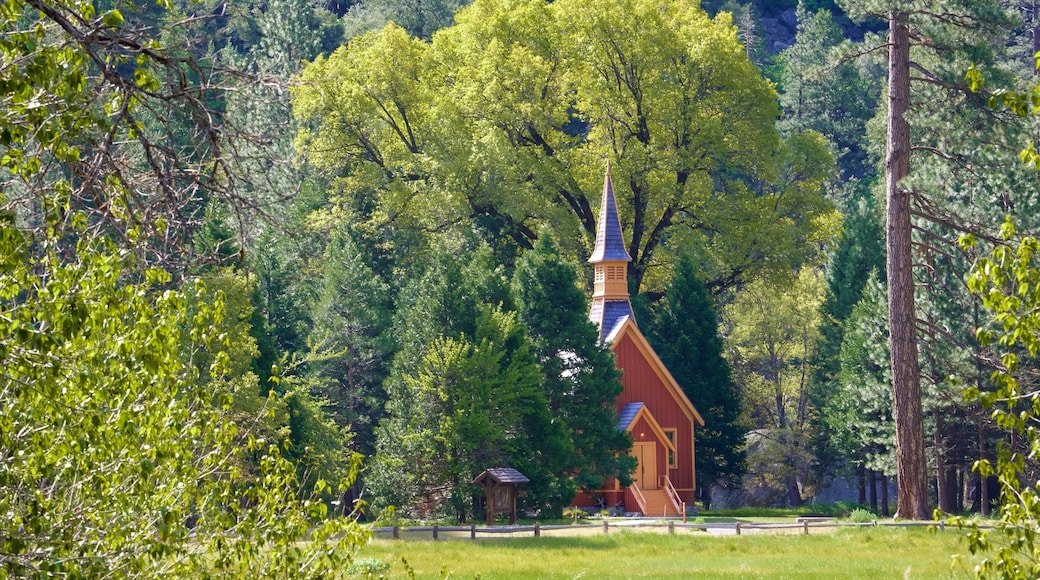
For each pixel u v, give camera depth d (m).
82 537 14.46
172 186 11.84
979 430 76.00
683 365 96.81
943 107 61.94
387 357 84.81
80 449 13.67
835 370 99.44
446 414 66.44
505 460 67.38
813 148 108.50
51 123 11.57
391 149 111.19
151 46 11.69
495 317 69.44
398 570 40.44
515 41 110.75
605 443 75.50
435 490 66.31
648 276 113.19
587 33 104.31
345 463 73.00
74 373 13.58
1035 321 13.77
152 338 13.70
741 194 106.12
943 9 60.94
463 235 102.38
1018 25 60.81
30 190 12.01
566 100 110.38
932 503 94.44
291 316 82.44
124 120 11.51
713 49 103.44
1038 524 14.16
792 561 44.22
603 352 76.50
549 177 104.62
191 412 16.08
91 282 13.18
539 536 55.00
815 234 107.94
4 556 12.91
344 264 86.06
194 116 11.82
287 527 16.27
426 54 114.56
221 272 15.11
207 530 16.14
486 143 102.00
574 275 77.81
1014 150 60.22
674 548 49.62
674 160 100.44
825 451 99.31
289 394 59.09
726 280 109.38
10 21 11.17
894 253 62.12
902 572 39.50
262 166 12.31
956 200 63.28
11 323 12.07
